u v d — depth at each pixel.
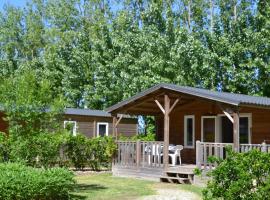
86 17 43.59
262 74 32.03
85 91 36.62
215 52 33.62
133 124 32.16
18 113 15.07
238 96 18.58
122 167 20.06
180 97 18.25
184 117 22.47
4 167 12.34
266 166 7.25
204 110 21.56
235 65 33.00
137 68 33.03
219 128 20.88
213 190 7.52
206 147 17.14
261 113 19.45
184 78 32.06
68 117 27.83
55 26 44.12
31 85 15.58
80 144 22.78
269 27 32.06
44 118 15.50
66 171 12.58
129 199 13.18
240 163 7.40
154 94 19.20
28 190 11.16
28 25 46.72
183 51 32.12
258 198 7.11
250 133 19.80
